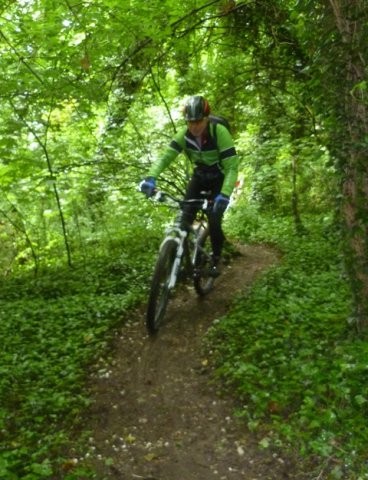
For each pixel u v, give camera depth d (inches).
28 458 140.6
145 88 344.5
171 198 228.1
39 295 285.4
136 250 373.7
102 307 246.7
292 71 355.6
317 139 254.5
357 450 138.9
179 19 280.4
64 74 274.2
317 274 292.5
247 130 476.7
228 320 225.0
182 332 226.7
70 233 382.9
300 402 161.8
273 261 347.6
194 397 177.2
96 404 173.0
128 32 270.5
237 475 141.2
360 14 164.4
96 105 307.0
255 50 351.9
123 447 153.2
